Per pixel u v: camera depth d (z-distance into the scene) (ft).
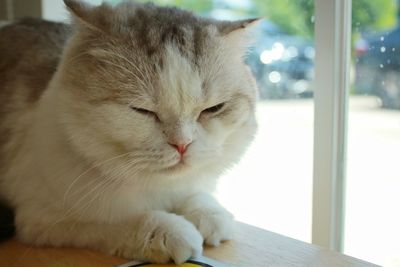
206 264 1.41
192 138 1.46
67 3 1.50
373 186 2.02
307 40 2.33
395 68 2.10
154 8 1.64
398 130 2.11
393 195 2.01
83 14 1.48
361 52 2.03
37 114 1.62
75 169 1.51
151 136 1.44
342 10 1.79
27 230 1.55
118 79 1.44
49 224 1.53
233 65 1.56
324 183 1.89
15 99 1.75
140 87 1.43
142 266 1.42
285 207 2.28
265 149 2.59
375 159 2.06
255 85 1.69
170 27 1.53
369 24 2.02
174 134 1.43
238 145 1.61
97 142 1.47
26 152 1.63
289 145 2.58
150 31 1.50
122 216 1.52
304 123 2.51
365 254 1.98
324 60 1.82
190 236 1.44
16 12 2.55
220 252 1.49
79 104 1.47
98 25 1.48
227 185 2.43
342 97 1.86
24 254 1.51
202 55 1.49
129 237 1.45
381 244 1.97
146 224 1.46
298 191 2.33
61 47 1.83
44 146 1.55
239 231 1.61
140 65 1.45
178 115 1.45
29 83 1.75
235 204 2.34
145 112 1.45
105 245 1.49
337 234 1.95
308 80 2.44
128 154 1.46
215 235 1.52
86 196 1.51
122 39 1.48
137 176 1.49
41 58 1.81
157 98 1.43
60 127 1.52
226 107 1.53
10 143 1.70
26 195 1.59
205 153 1.49
